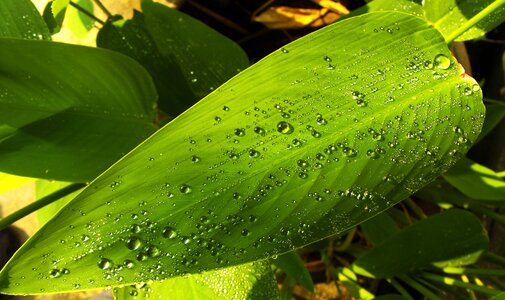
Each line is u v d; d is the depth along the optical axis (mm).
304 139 186
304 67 188
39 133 242
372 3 312
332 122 188
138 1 416
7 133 234
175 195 175
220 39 319
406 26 199
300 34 423
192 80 317
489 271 319
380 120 191
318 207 184
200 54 317
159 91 317
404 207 412
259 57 434
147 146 169
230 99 180
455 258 312
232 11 414
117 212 170
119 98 257
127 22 327
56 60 224
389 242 304
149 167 172
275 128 184
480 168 325
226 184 179
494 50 401
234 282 256
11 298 440
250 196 180
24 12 244
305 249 412
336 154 187
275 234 180
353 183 187
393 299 315
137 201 172
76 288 168
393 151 190
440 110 195
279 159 183
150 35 325
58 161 248
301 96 187
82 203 165
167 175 174
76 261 169
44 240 164
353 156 188
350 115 190
